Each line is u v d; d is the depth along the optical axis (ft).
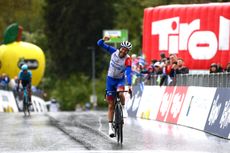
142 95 141.49
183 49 160.35
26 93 148.05
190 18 159.12
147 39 171.01
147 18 170.81
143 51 173.27
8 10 319.88
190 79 112.47
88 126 110.93
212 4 157.17
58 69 438.40
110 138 89.71
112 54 84.69
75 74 431.84
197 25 157.79
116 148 77.87
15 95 207.00
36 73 268.62
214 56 155.43
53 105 263.08
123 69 84.33
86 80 426.10
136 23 425.69
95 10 429.79
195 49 157.99
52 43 439.22
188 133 97.14
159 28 166.50
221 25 154.61
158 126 111.14
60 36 435.12
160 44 166.09
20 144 82.43
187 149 76.79
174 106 118.62
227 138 88.48
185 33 160.04
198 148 77.77
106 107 417.49
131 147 78.89
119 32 254.47
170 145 81.05
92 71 435.53
